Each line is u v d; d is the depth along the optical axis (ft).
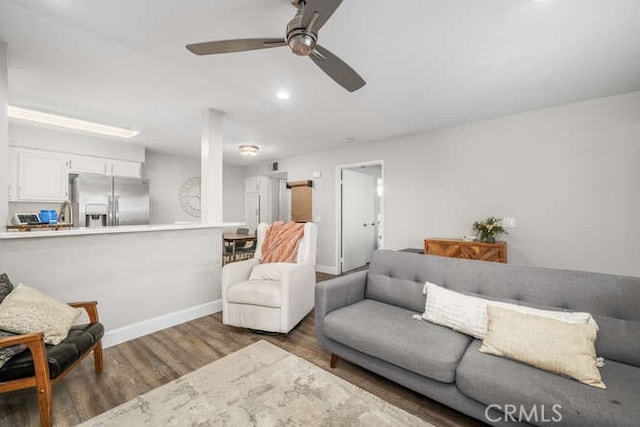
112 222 13.35
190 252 9.25
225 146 15.66
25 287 5.39
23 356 4.45
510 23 5.36
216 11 5.01
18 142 11.35
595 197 9.04
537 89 8.30
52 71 7.11
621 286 4.59
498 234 10.76
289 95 8.66
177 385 5.64
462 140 11.64
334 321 5.99
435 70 7.18
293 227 9.96
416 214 12.96
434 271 6.51
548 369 4.01
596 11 5.01
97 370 6.05
